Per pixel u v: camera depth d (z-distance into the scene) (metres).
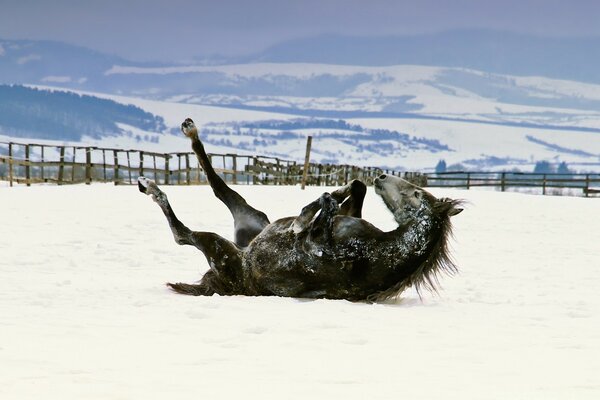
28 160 83.19
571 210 62.91
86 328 16.89
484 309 21.19
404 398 11.95
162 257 31.80
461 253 35.94
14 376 12.61
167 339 15.97
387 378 13.23
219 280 22.36
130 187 73.06
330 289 21.33
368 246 21.03
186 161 91.88
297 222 21.00
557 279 28.31
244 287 22.08
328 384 12.72
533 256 35.56
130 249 33.59
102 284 24.50
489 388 12.70
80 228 40.56
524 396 12.23
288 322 18.03
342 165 118.94
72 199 57.22
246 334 16.62
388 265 20.91
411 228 20.86
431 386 12.76
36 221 43.16
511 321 19.41
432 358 14.97
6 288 23.00
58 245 34.25
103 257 31.09
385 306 20.80
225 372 13.36
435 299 22.94
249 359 14.41
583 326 18.92
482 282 27.16
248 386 12.42
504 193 86.75
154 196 22.67
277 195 65.56
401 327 18.06
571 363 14.81
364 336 16.84
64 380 12.40
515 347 16.25
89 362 13.83
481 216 55.38
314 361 14.38
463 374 13.71
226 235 40.00
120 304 20.33
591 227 49.91
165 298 21.44
